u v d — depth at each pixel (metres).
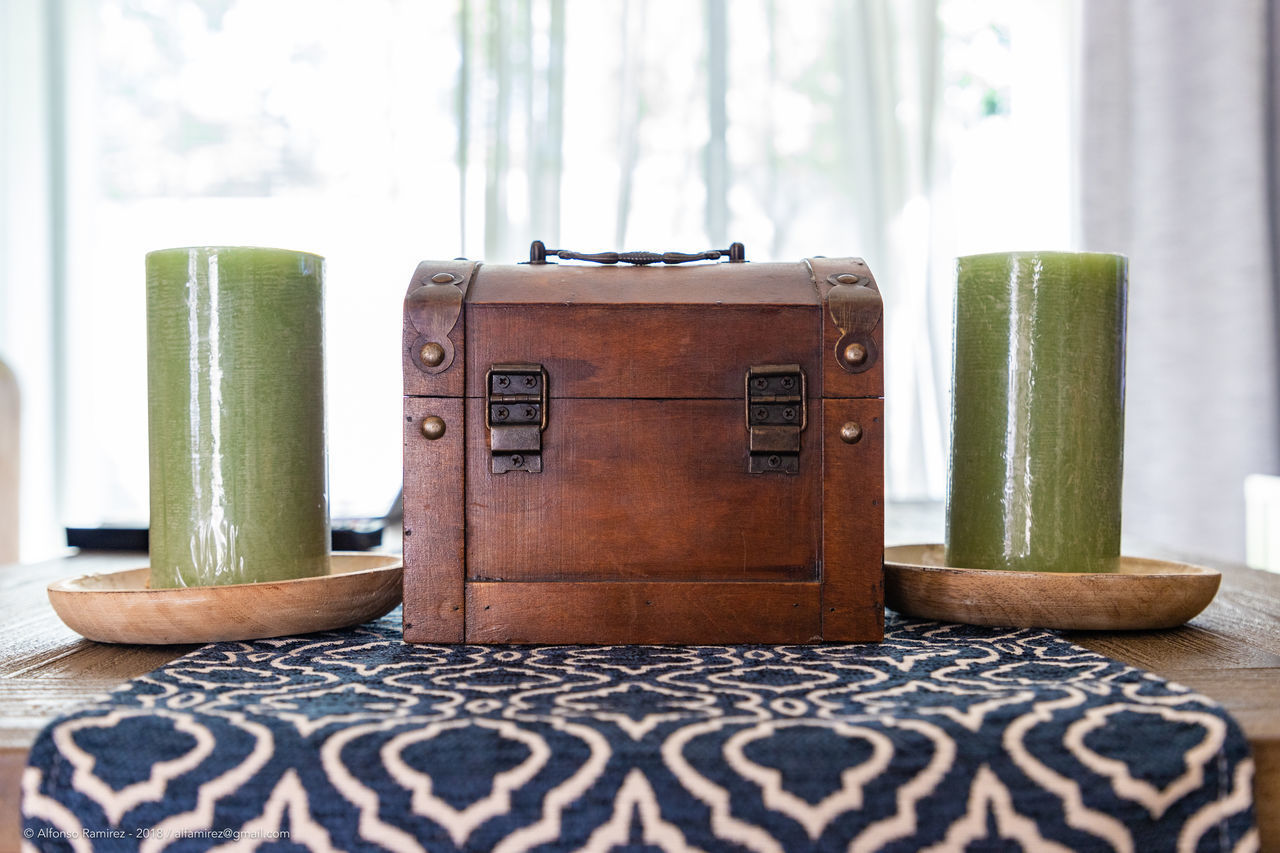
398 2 2.71
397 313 2.75
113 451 2.88
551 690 0.58
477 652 0.70
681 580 0.73
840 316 0.73
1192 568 0.83
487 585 0.73
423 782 0.47
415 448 0.73
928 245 2.72
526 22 2.67
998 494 0.80
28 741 0.51
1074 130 2.68
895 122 2.73
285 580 0.75
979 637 0.74
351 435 2.77
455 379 0.73
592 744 0.48
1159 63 2.56
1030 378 0.79
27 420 2.83
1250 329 2.55
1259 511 1.77
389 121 2.73
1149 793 0.48
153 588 0.74
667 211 2.74
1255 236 2.53
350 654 0.69
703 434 0.74
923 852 0.47
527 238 2.70
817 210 2.77
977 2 2.78
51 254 2.83
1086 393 0.79
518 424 0.73
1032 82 2.78
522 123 2.69
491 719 0.51
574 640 0.73
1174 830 0.49
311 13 2.75
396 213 2.73
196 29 2.78
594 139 2.74
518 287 0.75
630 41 2.70
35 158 2.82
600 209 2.75
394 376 2.76
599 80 2.74
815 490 0.73
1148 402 2.62
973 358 0.82
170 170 2.80
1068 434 0.79
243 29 2.77
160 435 0.75
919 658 0.67
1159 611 0.75
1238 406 2.57
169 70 2.79
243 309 0.74
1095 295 0.79
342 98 2.76
